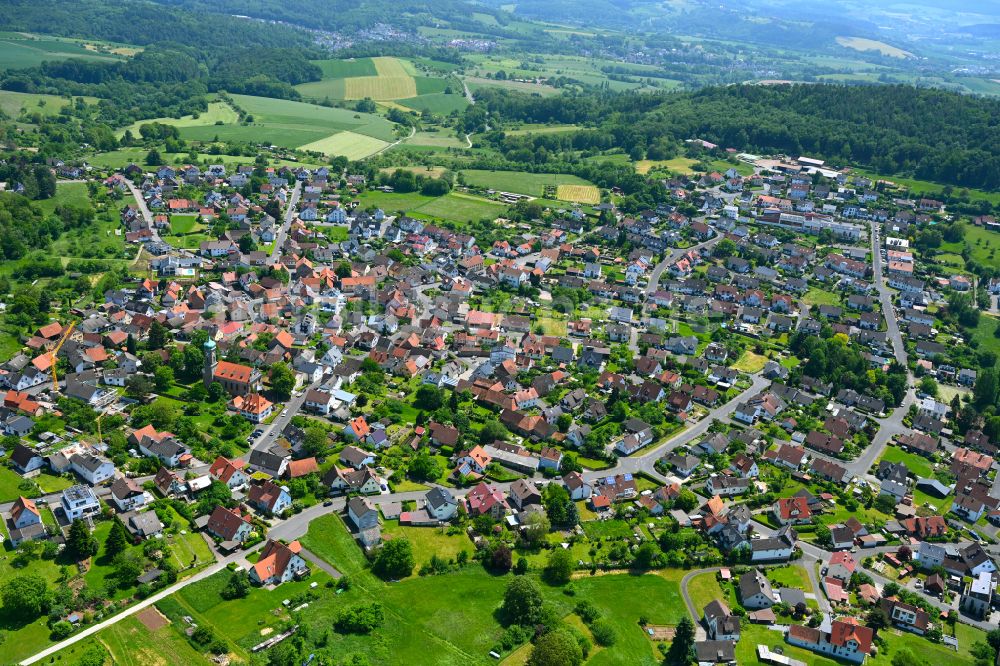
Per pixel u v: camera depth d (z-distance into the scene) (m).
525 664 185.12
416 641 189.25
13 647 176.62
